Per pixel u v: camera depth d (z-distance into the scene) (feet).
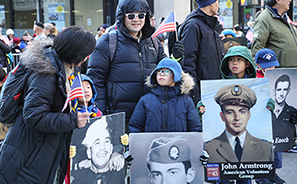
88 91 9.45
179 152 9.12
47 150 7.13
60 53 7.17
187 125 10.11
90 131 8.05
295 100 10.43
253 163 9.20
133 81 10.81
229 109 9.33
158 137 9.15
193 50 11.93
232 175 9.22
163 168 9.12
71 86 7.20
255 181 11.35
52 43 7.39
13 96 6.99
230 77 11.14
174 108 10.00
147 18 11.07
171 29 10.98
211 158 9.21
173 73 9.95
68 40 7.07
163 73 9.97
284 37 14.48
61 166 7.59
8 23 40.14
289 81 10.42
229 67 11.13
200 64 12.24
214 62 12.39
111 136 8.48
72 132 7.54
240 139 9.25
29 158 7.07
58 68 7.06
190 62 11.96
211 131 9.29
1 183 7.01
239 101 9.34
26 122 6.80
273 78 10.42
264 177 9.22
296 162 15.29
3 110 7.10
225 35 20.34
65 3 40.27
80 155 7.87
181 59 11.35
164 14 37.29
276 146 10.50
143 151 9.14
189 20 12.26
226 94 9.37
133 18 10.61
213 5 12.22
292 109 10.43
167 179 9.12
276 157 12.07
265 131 9.26
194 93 11.96
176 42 11.09
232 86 9.39
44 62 6.81
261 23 14.62
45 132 7.12
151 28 11.21
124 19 10.84
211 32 12.41
